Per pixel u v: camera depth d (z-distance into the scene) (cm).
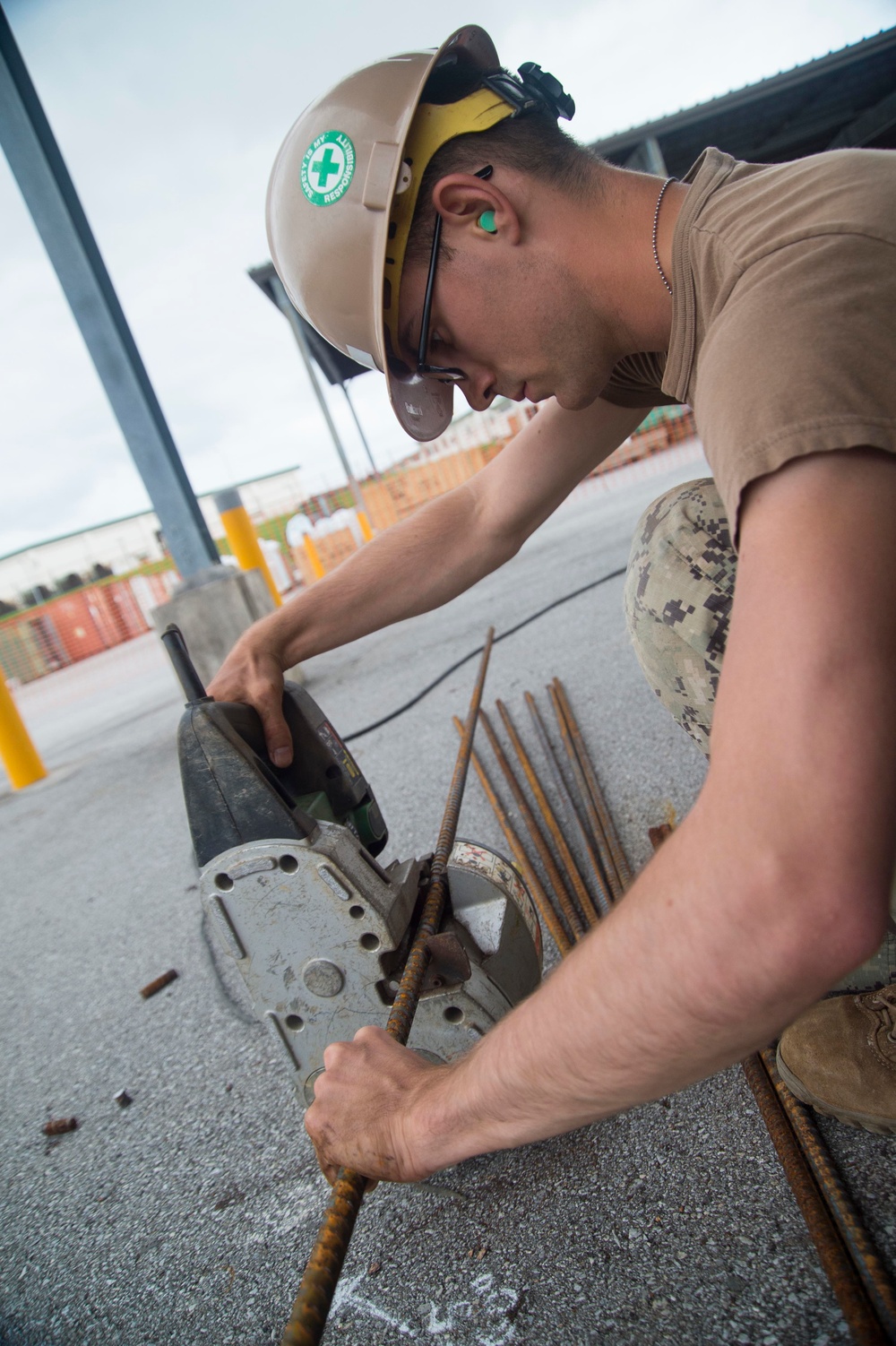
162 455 499
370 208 91
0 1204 156
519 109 88
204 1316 116
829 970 54
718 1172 110
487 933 125
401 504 2025
